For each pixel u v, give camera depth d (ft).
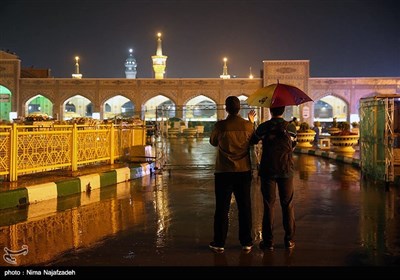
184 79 126.82
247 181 14.89
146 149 40.37
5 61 124.88
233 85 126.52
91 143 34.73
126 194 27.14
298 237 16.90
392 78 122.31
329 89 124.16
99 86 126.93
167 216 20.81
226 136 14.76
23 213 21.44
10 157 26.55
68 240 16.56
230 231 17.93
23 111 125.70
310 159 51.65
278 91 15.49
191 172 38.75
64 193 26.55
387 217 20.34
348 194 26.68
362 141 35.14
